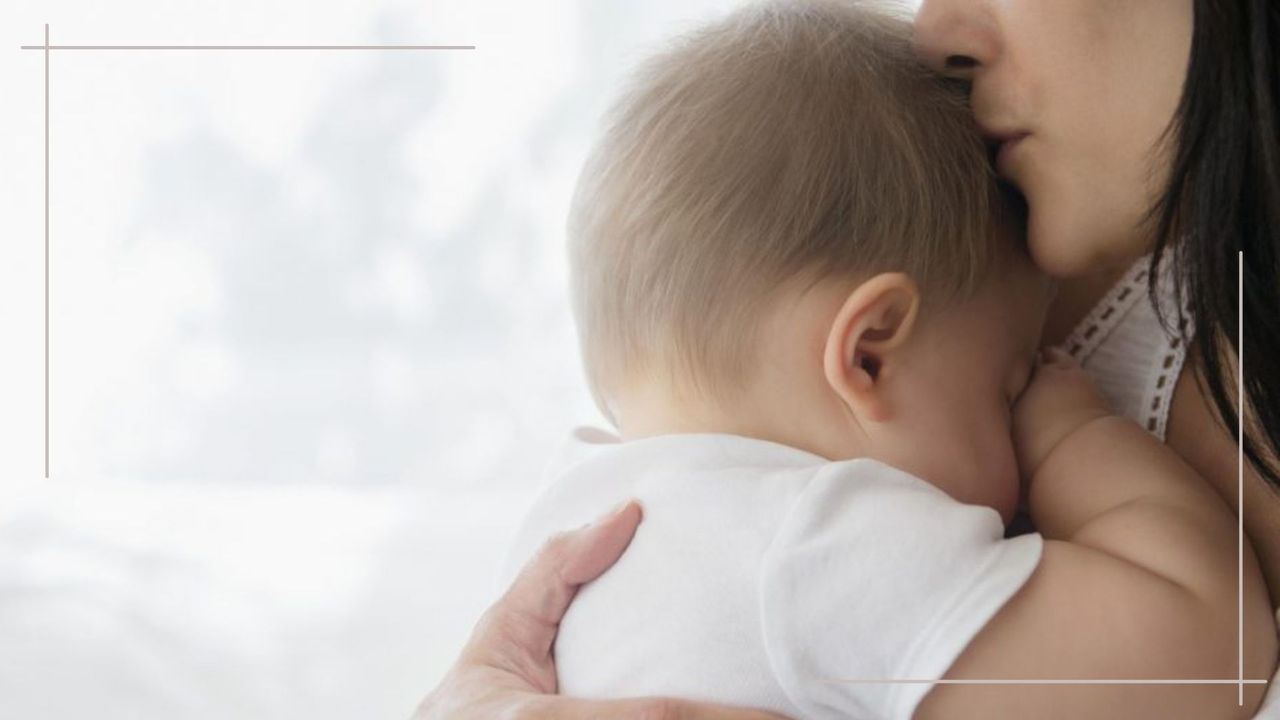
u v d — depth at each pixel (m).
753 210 0.81
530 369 2.23
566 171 2.23
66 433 2.26
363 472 2.23
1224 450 0.86
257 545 1.60
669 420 0.84
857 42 0.86
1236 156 0.71
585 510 0.84
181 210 2.29
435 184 2.25
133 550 1.57
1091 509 0.81
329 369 2.27
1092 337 0.91
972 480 0.83
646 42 0.92
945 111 0.83
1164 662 0.71
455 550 1.56
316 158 2.27
